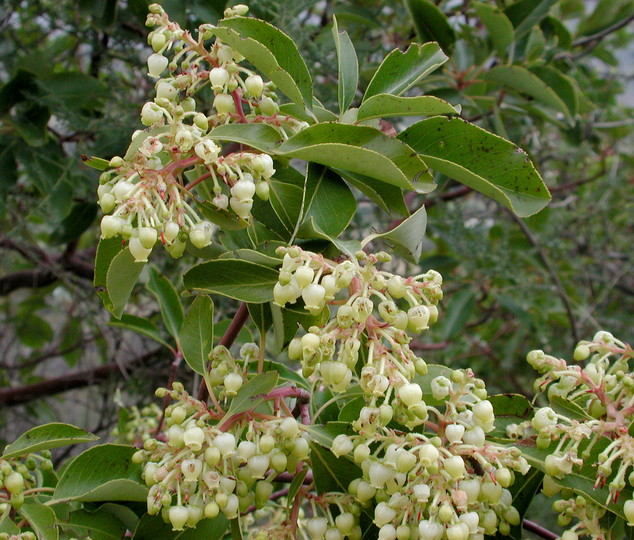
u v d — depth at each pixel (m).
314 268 0.36
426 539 0.35
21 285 0.90
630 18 0.93
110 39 0.78
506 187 0.41
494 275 0.94
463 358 1.12
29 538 0.39
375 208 0.91
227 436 0.38
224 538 0.51
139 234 0.36
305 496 0.41
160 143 0.36
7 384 1.01
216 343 0.60
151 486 0.38
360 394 0.45
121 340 0.84
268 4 0.64
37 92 0.71
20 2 0.74
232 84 0.40
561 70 0.90
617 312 1.23
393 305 0.36
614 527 0.47
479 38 0.80
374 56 0.85
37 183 0.71
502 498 0.39
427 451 0.35
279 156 0.40
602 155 1.17
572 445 0.39
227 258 0.41
